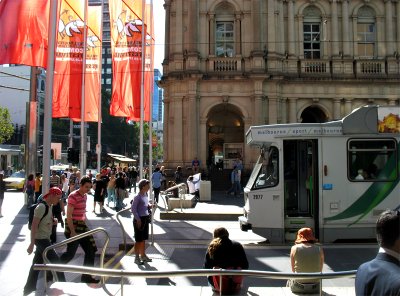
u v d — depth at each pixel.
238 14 36.88
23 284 9.77
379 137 14.88
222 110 39.97
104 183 24.42
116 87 26.14
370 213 14.68
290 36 37.25
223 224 19.81
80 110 29.17
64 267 6.43
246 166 35.44
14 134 96.94
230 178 36.03
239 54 36.59
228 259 7.61
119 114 26.17
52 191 8.95
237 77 35.62
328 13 37.75
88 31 31.70
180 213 21.28
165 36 38.84
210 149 41.25
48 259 8.70
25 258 12.37
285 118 36.62
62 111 28.30
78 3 28.03
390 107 14.95
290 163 15.29
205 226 19.16
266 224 14.82
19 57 15.57
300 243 8.38
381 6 37.75
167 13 38.94
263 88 35.75
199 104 35.91
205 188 28.67
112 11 26.12
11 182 42.22
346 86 36.72
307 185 15.21
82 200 9.81
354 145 14.90
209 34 37.06
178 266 11.70
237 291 7.64
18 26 15.65
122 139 98.50
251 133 15.17
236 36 36.94
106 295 7.52
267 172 15.09
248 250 13.93
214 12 37.12
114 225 19.08
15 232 16.73
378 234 3.56
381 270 3.34
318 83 36.66
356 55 37.38
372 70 36.97
